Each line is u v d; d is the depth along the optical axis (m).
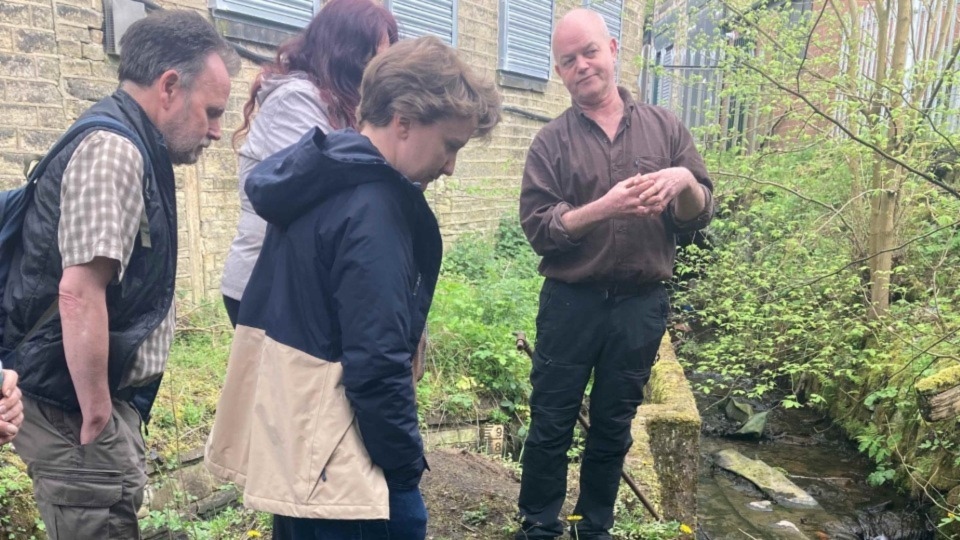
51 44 3.80
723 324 5.50
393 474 1.52
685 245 6.57
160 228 1.75
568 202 2.35
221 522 2.74
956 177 5.21
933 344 4.14
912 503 4.14
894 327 4.82
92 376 1.62
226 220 4.95
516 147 8.63
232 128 4.95
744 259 5.94
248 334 1.55
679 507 3.58
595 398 2.48
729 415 5.64
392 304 1.35
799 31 5.27
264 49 5.17
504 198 8.35
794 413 5.71
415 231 1.51
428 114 1.39
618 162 2.29
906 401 4.32
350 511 1.40
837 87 4.77
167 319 1.86
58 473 1.70
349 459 1.41
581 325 2.35
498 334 4.94
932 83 4.73
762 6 5.29
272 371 1.45
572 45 2.24
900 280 5.55
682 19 6.16
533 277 6.91
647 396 4.57
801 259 5.54
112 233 1.57
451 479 3.15
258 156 1.97
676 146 2.35
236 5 4.83
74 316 1.57
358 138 1.40
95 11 3.99
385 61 1.43
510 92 8.38
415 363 2.01
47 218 1.60
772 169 5.72
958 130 5.05
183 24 1.77
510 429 4.47
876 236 5.07
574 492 3.18
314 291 1.42
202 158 4.74
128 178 1.61
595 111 2.35
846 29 5.26
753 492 4.41
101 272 1.59
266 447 1.45
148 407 1.99
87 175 1.58
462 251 7.31
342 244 1.36
